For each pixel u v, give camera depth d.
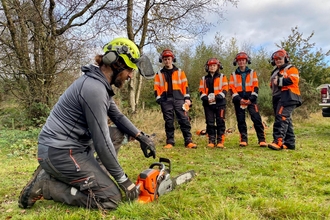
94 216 2.16
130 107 7.79
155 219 2.07
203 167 3.73
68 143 2.18
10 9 7.50
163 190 2.55
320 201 2.43
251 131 7.37
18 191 2.90
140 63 2.31
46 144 2.17
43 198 2.53
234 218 1.95
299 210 2.12
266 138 6.40
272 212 2.11
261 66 13.66
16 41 7.53
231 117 8.49
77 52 7.65
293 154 4.54
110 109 2.63
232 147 5.37
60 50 7.64
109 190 2.26
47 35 7.62
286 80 4.89
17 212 2.34
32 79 7.65
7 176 3.47
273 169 3.57
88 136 2.27
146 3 7.60
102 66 2.28
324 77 12.98
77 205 2.32
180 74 5.50
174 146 5.52
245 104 5.41
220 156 4.44
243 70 5.43
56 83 7.89
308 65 12.70
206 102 5.54
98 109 2.11
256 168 3.63
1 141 5.86
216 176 3.27
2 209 2.42
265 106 10.17
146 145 2.63
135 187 2.33
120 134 2.70
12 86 7.79
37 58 7.69
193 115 8.52
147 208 2.20
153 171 2.47
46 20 7.78
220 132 5.44
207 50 12.83
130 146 5.44
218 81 5.41
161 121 7.81
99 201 2.25
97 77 2.19
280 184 2.89
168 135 5.52
